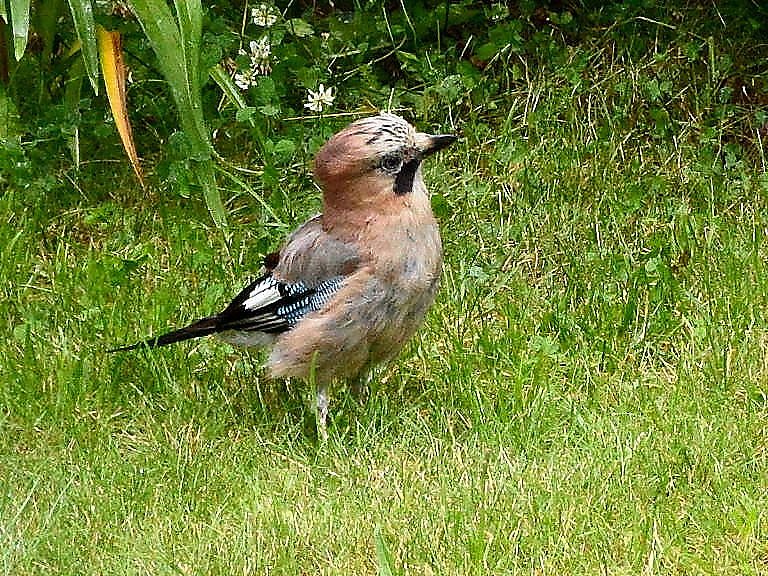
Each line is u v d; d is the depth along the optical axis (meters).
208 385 9.27
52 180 11.09
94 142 11.89
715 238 10.45
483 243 10.65
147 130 12.09
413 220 8.18
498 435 8.51
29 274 10.47
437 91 11.80
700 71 12.20
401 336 8.47
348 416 8.87
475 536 7.47
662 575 7.34
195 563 7.48
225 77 10.88
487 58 12.12
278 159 11.28
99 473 8.27
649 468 8.13
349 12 12.84
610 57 12.33
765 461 8.23
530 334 9.60
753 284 9.90
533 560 7.42
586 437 8.46
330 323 8.27
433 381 9.18
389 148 8.00
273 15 11.80
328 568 7.46
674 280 9.82
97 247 10.81
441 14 12.52
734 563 7.41
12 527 7.69
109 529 7.78
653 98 11.61
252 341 8.71
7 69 11.47
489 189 11.18
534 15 12.96
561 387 9.09
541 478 8.10
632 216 10.85
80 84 11.12
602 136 11.58
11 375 9.10
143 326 9.66
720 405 8.74
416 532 7.59
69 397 8.95
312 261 8.27
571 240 10.62
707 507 7.80
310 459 8.53
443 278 10.05
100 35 10.21
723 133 11.78
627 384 9.03
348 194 8.12
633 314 9.59
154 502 8.05
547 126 11.71
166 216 11.07
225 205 11.27
